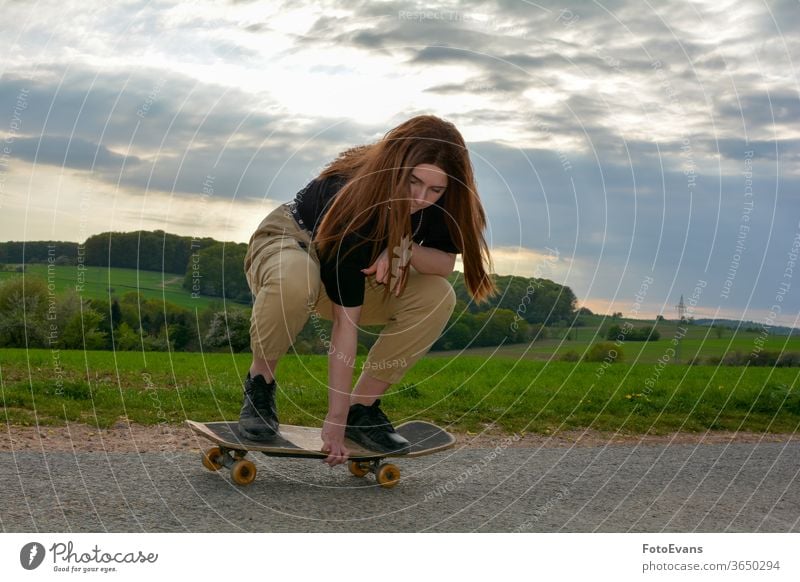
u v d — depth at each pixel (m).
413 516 2.98
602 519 3.10
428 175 3.04
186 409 5.86
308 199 3.28
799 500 3.63
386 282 3.15
